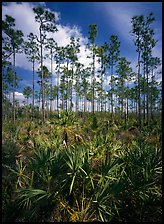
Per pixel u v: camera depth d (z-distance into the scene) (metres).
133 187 3.48
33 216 3.80
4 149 6.10
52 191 3.63
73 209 3.72
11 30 20.84
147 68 23.69
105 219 3.36
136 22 21.62
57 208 3.87
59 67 30.48
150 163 3.67
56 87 31.98
